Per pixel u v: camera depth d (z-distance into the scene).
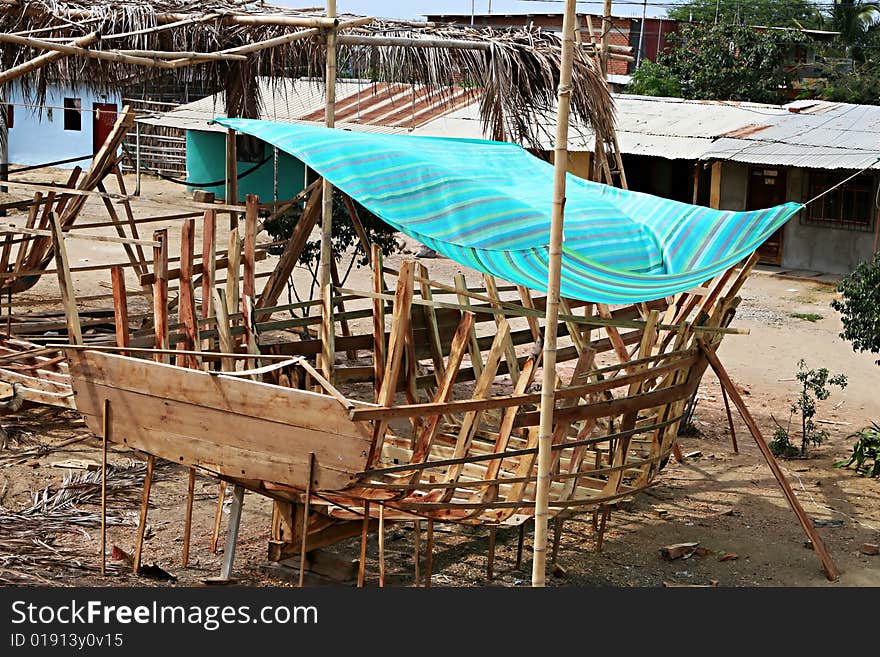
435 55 11.44
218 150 28.38
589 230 9.33
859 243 22.09
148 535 8.44
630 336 10.95
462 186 9.09
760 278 21.92
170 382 7.32
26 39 8.07
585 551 8.78
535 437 7.92
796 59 34.22
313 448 6.80
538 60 11.88
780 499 10.22
